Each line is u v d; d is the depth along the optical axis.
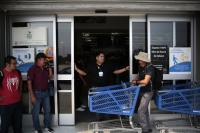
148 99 4.73
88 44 9.57
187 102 4.72
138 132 4.83
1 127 4.65
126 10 5.65
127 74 8.00
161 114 5.75
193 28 5.75
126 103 4.55
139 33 5.80
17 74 4.82
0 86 4.60
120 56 9.27
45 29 5.67
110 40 9.46
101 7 5.20
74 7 5.21
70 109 5.72
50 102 5.70
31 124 5.73
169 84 5.79
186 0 5.21
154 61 5.74
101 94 4.53
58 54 5.74
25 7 5.22
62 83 5.72
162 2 5.23
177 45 5.77
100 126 5.37
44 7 5.23
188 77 5.77
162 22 5.75
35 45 5.70
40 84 5.00
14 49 5.71
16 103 4.77
